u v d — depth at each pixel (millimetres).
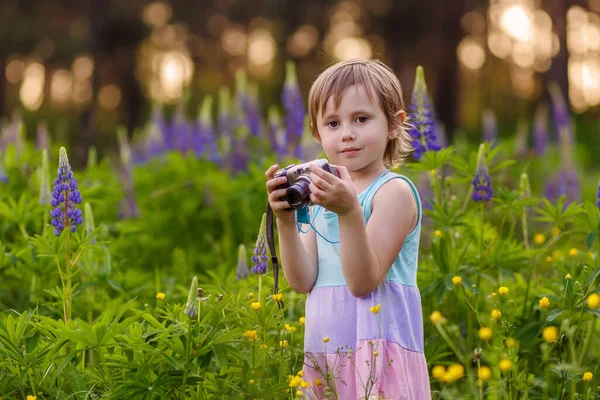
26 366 3867
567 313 4574
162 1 38562
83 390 3787
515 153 12289
